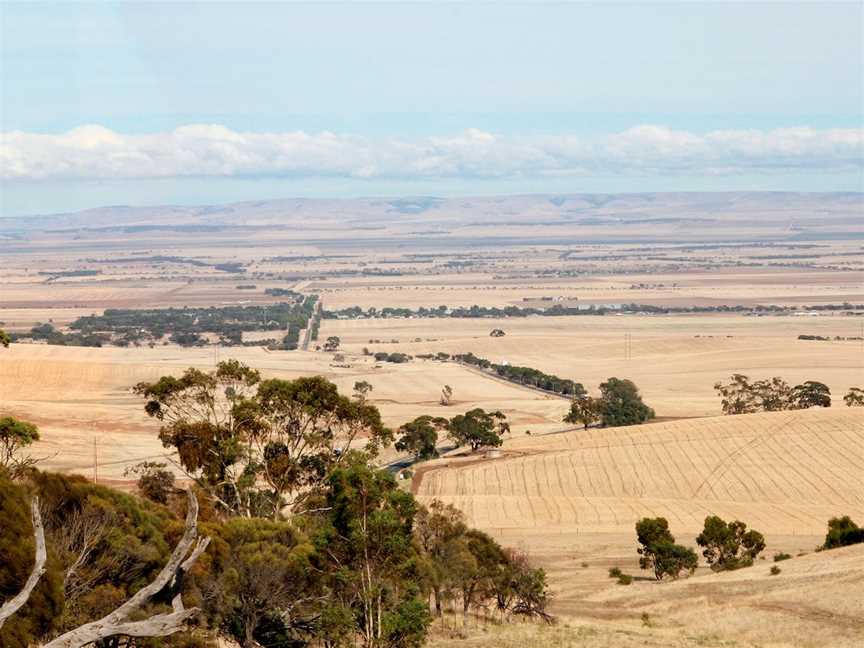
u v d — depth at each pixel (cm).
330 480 3878
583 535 9775
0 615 1275
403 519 3909
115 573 3366
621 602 6016
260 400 5803
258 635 3978
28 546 2770
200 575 3625
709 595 5797
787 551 8756
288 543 4194
